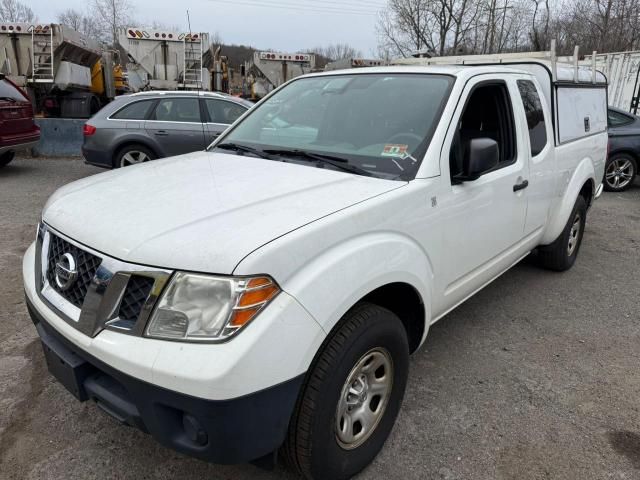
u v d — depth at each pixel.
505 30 27.17
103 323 1.93
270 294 1.84
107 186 2.58
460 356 3.59
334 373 2.06
